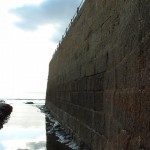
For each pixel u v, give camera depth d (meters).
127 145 5.63
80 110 14.83
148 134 4.25
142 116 4.63
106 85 9.38
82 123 14.07
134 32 5.47
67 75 21.80
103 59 10.02
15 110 50.97
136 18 5.35
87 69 13.24
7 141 17.78
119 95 6.92
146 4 4.59
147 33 4.45
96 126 10.85
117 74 7.43
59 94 27.98
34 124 27.22
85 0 14.73
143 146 4.50
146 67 4.45
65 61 23.75
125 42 6.46
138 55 5.03
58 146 15.70
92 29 12.49
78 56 16.38
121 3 7.60
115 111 7.43
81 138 14.17
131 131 5.43
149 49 4.29
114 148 7.15
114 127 7.50
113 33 8.59
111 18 9.02
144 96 4.54
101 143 9.74
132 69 5.53
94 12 12.20
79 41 16.22
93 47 12.11
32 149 15.24
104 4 10.28
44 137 19.11
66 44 23.42
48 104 47.78
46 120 31.30
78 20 16.98
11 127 24.45
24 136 19.59
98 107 10.65
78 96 15.77
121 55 6.96
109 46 9.12
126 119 5.94
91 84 12.19
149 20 4.37
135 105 5.16
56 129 22.28
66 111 21.16
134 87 5.29
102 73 10.16
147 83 4.38
